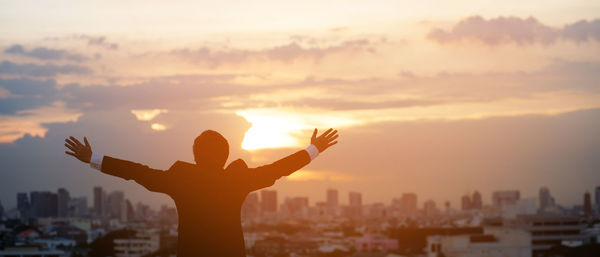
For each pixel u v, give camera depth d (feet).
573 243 579.07
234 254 19.34
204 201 19.43
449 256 636.89
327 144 21.21
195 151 20.01
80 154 19.49
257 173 20.07
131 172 19.42
